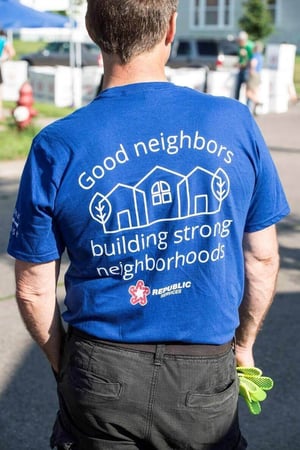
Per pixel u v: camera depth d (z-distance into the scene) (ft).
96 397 6.84
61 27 54.90
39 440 13.02
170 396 6.85
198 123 6.85
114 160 6.67
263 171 7.14
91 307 6.90
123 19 6.74
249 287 7.43
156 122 6.79
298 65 113.70
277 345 16.76
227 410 7.09
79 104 62.80
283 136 50.31
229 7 143.54
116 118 6.75
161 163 6.73
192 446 7.02
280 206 7.30
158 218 6.76
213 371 6.95
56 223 6.81
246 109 7.17
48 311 7.13
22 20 52.60
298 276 21.76
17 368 15.60
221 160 6.84
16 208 6.88
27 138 43.96
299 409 14.03
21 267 6.95
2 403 14.17
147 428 6.91
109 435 6.96
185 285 6.89
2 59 51.83
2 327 17.74
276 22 140.56
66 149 6.65
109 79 7.01
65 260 21.58
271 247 7.36
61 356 7.43
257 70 59.98
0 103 50.83
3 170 36.78
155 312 6.86
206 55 92.43
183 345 6.91
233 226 7.00
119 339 6.84
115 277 6.84
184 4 147.43
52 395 14.49
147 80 6.93
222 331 7.02
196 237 6.86
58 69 63.67
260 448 12.75
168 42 7.04
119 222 6.70
